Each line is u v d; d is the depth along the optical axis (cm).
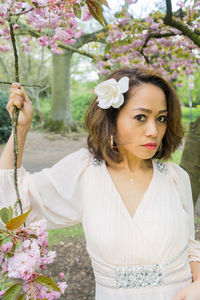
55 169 124
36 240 86
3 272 80
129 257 116
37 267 84
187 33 307
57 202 122
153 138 116
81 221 128
